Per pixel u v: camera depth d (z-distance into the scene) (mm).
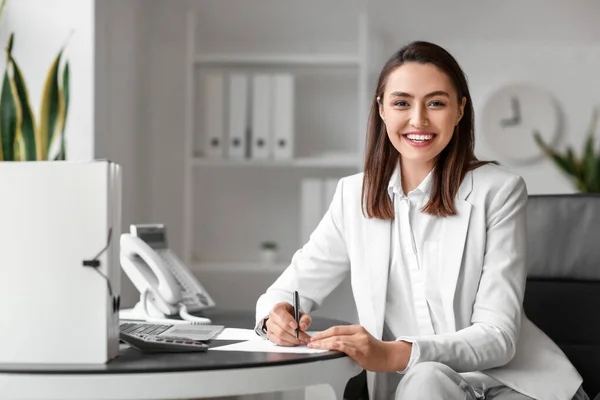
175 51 4324
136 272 2283
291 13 4340
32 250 1478
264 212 4355
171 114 4316
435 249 1914
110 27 3494
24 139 3146
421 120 1832
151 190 4324
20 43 3164
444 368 1646
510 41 4270
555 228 2234
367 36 4082
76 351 1466
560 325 2188
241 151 4020
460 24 4285
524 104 4238
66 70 3158
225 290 4285
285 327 1738
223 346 1724
